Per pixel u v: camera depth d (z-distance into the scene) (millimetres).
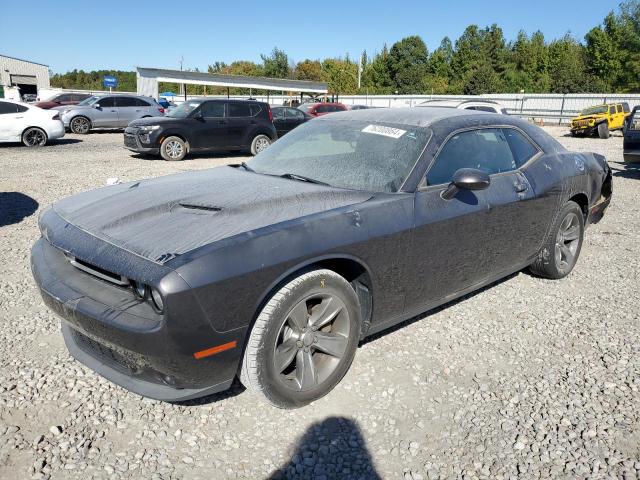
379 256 2951
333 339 2861
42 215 3248
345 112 4301
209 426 2656
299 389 2734
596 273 4992
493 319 3943
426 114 3873
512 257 4016
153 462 2396
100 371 2693
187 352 2312
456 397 2943
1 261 5008
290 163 3777
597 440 2600
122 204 3053
